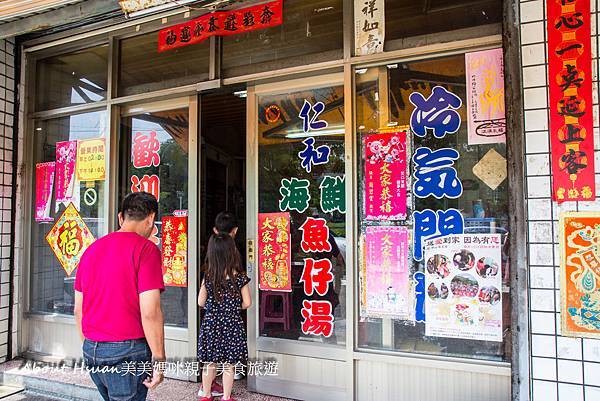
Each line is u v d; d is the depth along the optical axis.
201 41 3.40
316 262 3.01
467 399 2.55
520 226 2.12
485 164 2.59
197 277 3.40
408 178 2.76
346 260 2.88
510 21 2.18
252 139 3.25
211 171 5.86
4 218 3.85
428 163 2.72
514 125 2.15
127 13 3.01
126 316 1.97
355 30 2.91
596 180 2.00
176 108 3.57
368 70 2.90
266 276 3.14
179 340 3.43
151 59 3.62
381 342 2.78
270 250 3.14
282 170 3.15
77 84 3.93
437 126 2.71
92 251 2.08
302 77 3.11
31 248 4.02
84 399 3.22
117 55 3.72
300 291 3.04
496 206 2.55
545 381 2.05
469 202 2.61
